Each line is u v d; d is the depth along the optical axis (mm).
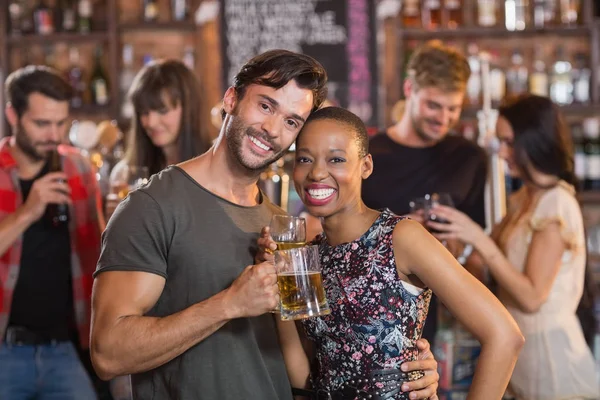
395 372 2012
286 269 1903
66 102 3152
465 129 5062
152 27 5312
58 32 5324
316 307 1902
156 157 3338
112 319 1887
